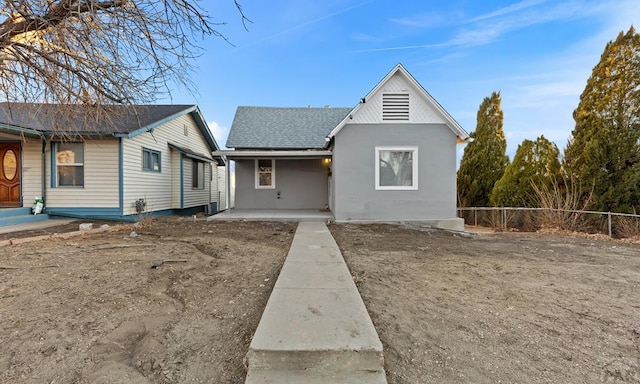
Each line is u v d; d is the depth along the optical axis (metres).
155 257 5.35
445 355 2.49
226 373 2.27
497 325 3.00
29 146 10.12
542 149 11.09
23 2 4.76
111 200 10.16
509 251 6.31
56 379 2.17
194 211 15.24
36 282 4.03
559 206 9.66
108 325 2.94
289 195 13.43
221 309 3.30
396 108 10.05
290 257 5.25
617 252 6.30
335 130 9.91
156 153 12.22
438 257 5.70
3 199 10.30
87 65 5.52
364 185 10.06
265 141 13.31
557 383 2.17
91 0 4.71
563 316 3.21
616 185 9.02
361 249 6.31
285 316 2.84
